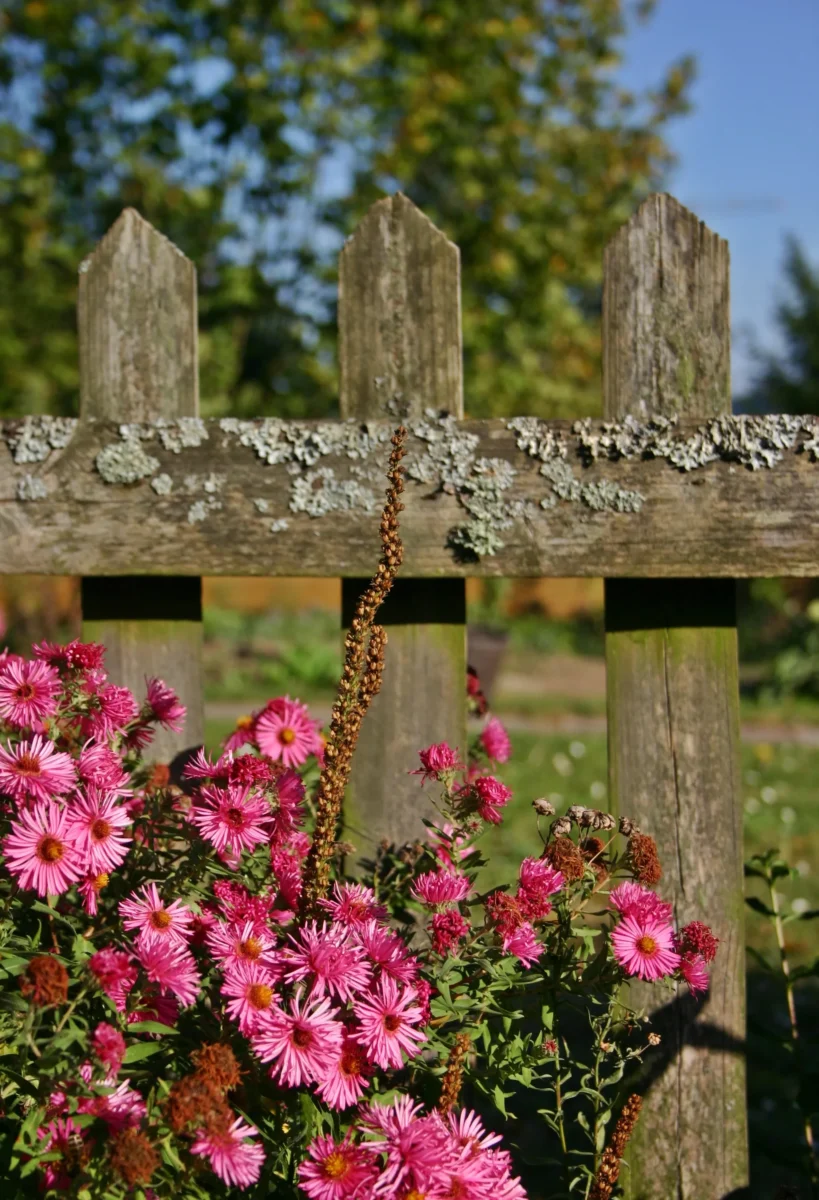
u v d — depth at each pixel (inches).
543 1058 78.0
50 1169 72.7
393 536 76.5
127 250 85.1
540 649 452.8
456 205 289.4
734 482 82.4
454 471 83.3
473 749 88.7
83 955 75.6
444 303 84.1
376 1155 74.5
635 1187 83.3
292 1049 74.4
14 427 84.6
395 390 84.4
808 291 560.1
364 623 76.5
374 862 84.7
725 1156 83.2
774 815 169.0
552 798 172.7
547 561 83.0
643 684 84.0
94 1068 73.6
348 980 75.1
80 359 85.4
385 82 271.3
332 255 266.2
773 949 115.6
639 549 82.7
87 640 86.1
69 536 84.5
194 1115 72.4
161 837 79.7
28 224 271.6
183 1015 76.4
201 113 260.2
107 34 271.1
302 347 265.3
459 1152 74.7
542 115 291.4
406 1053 76.7
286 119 257.3
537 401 285.9
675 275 83.4
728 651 83.9
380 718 85.0
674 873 83.8
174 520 84.2
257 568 83.9
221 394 260.5
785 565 82.3
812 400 540.4
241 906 77.1
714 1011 83.4
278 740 84.5
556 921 79.3
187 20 267.7
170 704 82.0
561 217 286.8
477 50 277.4
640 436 82.7
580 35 292.4
